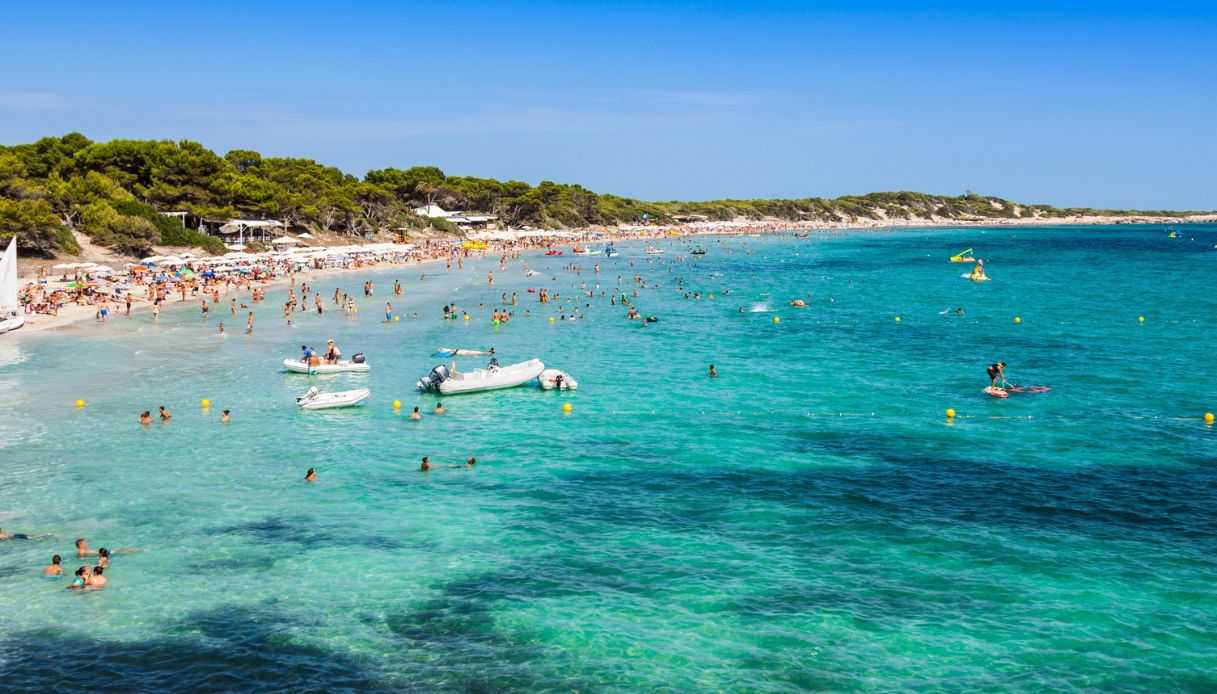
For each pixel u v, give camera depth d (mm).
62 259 105250
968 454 38281
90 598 24906
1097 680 20828
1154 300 91938
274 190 148125
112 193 122688
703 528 30266
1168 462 36750
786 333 72250
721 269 142500
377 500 33031
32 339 66000
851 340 68438
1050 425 42719
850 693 20391
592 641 22719
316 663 21656
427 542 29094
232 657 21891
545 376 51312
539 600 24953
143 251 116625
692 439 41000
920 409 46156
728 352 63500
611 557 27891
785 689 20562
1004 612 24078
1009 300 94562
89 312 78875
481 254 168000
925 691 20453
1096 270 136500
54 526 30094
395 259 141000
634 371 56719
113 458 37656
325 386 52031
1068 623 23438
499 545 28859
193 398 48625
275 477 35562
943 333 71500
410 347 65875
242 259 118562
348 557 27844
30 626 23344
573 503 32781
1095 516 30922
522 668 21484
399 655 22062
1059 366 56750
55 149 144250
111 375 54062
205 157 140875
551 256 169375
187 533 29656
